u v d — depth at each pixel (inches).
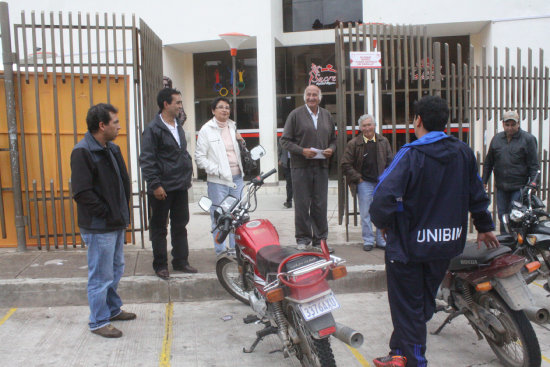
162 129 196.4
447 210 119.8
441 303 192.1
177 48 502.6
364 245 242.7
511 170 245.3
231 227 166.2
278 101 500.1
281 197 438.3
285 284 119.0
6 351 152.7
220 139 222.7
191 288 199.9
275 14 474.0
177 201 205.6
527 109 276.4
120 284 197.2
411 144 120.4
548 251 168.2
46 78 239.0
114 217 157.8
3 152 242.5
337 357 149.4
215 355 150.6
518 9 407.2
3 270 209.3
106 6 473.7
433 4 418.9
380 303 195.6
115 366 143.4
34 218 246.7
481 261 136.0
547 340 157.8
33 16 233.8
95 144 153.9
